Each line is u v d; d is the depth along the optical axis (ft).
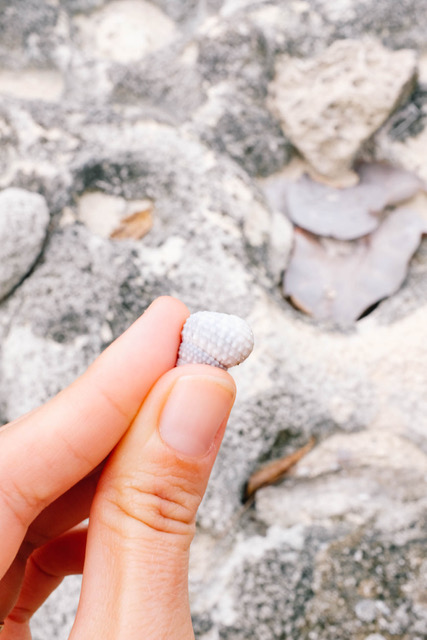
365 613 0.61
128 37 1.00
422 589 0.62
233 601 0.63
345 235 0.82
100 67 0.93
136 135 0.79
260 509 0.68
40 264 0.72
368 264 0.82
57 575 0.55
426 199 0.86
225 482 0.68
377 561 0.64
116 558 0.41
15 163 0.77
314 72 0.85
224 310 0.72
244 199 0.79
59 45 0.93
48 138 0.77
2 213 0.69
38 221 0.71
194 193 0.77
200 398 0.41
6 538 0.41
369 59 0.84
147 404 0.42
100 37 1.00
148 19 1.04
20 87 0.94
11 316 0.70
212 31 0.89
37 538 0.51
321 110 0.82
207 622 0.63
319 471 0.71
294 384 0.71
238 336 0.43
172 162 0.79
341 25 0.89
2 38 0.92
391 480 0.69
